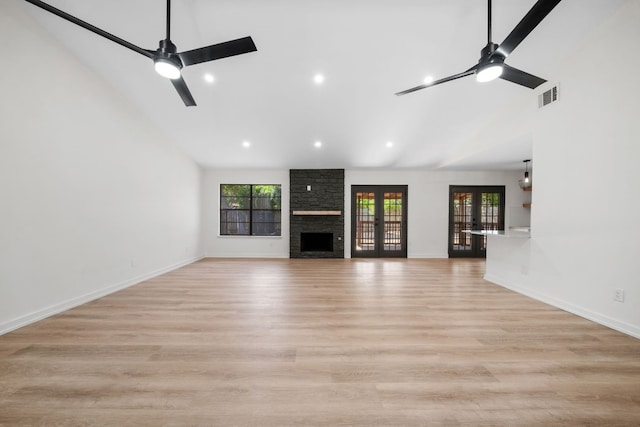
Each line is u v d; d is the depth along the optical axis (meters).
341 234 6.49
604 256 2.44
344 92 3.57
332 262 5.92
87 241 3.10
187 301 3.12
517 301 3.14
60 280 2.76
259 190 6.74
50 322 2.47
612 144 2.38
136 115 3.96
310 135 4.76
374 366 1.75
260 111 4.03
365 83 3.39
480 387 1.54
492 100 3.70
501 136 3.94
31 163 2.47
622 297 2.30
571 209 2.77
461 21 2.51
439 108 3.91
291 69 3.16
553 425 1.27
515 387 1.54
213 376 1.63
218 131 4.64
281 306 2.95
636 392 1.50
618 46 2.34
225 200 6.70
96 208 3.24
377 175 6.59
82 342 2.07
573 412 1.34
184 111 4.03
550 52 2.82
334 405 1.39
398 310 2.83
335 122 4.32
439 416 1.31
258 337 2.17
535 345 2.05
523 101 3.47
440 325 2.43
